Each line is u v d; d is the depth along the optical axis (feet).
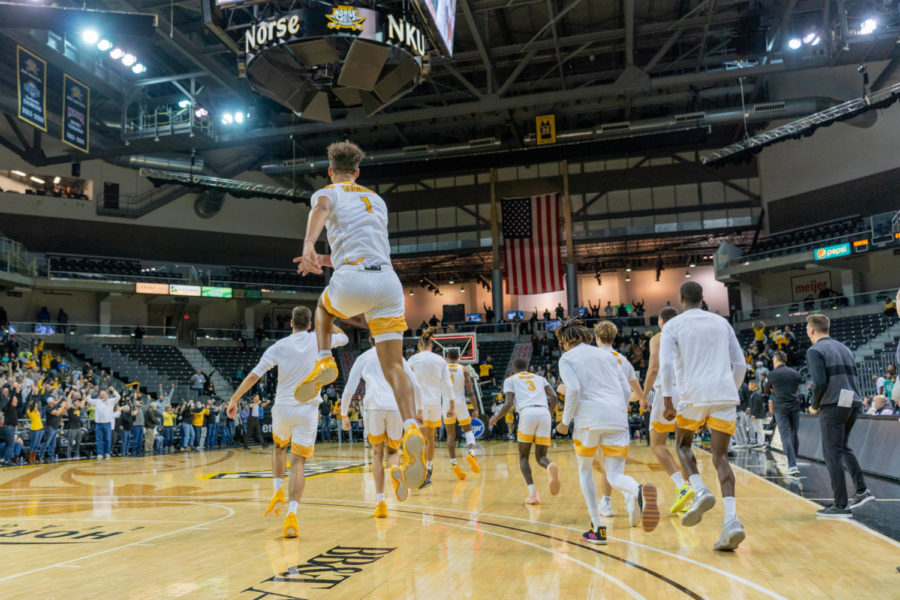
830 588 12.12
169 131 84.48
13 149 93.86
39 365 79.97
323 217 11.58
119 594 12.30
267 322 117.60
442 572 13.73
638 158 119.85
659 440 20.21
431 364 29.04
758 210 114.21
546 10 80.07
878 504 21.81
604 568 13.88
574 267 114.62
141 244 108.47
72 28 50.75
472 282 139.44
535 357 102.94
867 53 73.56
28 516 23.44
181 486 33.50
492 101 85.66
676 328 16.87
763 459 40.22
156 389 92.32
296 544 17.15
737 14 76.64
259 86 45.03
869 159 97.71
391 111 102.47
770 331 98.99
